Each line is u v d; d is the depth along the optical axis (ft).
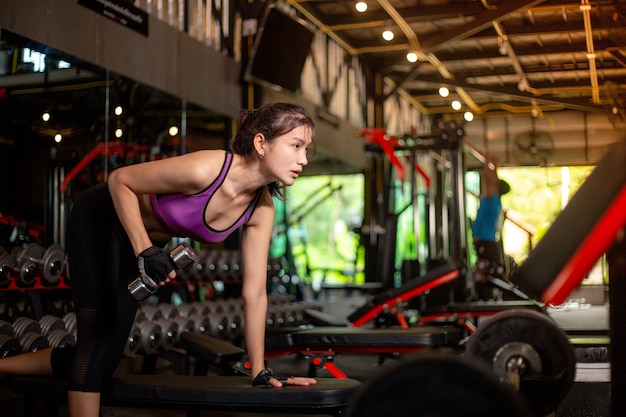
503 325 6.34
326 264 49.39
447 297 22.17
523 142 30.09
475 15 23.38
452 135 22.74
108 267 6.90
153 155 17.62
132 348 11.78
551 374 6.31
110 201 6.94
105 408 10.88
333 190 29.22
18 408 10.90
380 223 26.73
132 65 16.51
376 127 32.04
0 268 11.05
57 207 14.61
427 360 3.87
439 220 28.99
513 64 27.04
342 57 30.17
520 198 34.35
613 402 5.81
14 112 13.65
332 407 6.63
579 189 5.16
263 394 6.72
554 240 5.20
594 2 9.68
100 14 15.39
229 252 17.19
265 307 7.28
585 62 24.90
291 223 28.99
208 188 6.49
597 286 21.33
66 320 12.15
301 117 6.43
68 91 14.70
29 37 13.42
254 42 21.38
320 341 10.50
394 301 15.52
